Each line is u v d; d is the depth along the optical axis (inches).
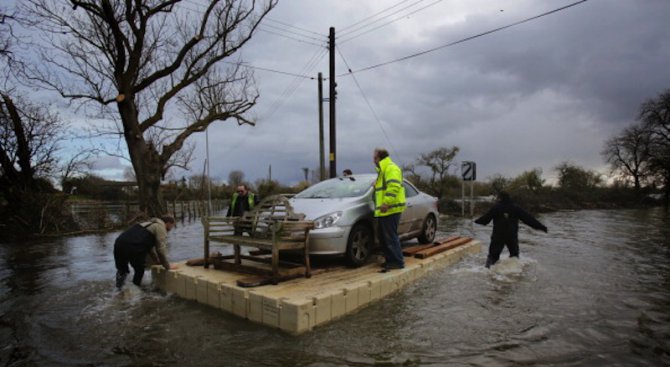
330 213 251.4
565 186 1595.7
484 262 329.1
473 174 805.2
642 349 159.2
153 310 218.4
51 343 175.2
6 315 213.9
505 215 309.7
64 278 302.0
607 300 221.9
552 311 203.8
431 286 253.3
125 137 545.3
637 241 462.9
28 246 505.0
